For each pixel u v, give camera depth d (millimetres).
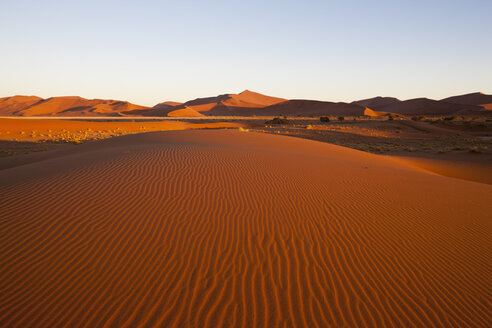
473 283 4301
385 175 11109
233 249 4816
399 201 7727
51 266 4160
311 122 81250
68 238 4867
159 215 5836
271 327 3332
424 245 5352
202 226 5508
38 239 4809
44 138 38031
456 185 10453
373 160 18453
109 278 3967
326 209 6730
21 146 30344
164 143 16016
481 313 3717
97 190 7102
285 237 5301
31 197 6617
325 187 8477
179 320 3354
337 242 5246
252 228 5562
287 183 8547
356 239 5395
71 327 3195
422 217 6676
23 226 5223
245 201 6859
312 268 4441
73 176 8258
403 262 4754
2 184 7949
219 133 22906
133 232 5137
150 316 3387
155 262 4355
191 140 18062
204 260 4477
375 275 4375
